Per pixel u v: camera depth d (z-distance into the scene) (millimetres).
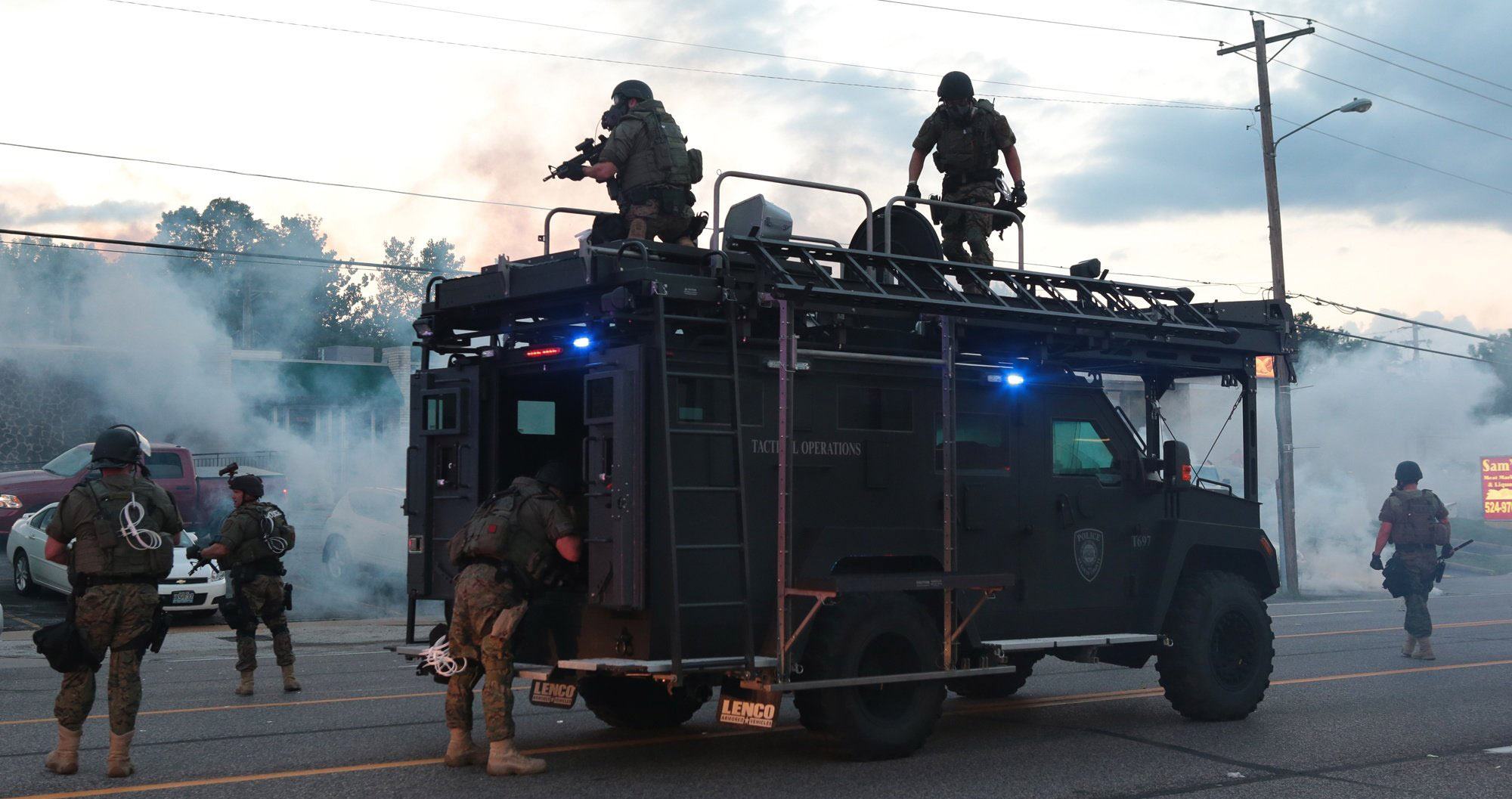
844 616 7535
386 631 17141
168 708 9984
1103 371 9750
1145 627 9367
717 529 7336
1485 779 7453
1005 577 8039
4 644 15148
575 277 7402
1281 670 12703
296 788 6852
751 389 7645
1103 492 9344
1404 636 16625
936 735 8922
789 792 6891
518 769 7254
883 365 8266
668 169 8422
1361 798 6910
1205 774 7520
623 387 7176
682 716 9078
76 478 26000
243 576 10672
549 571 7633
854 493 8031
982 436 8766
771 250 7543
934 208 10266
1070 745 8516
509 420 8484
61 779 7031
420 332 8602
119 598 7078
